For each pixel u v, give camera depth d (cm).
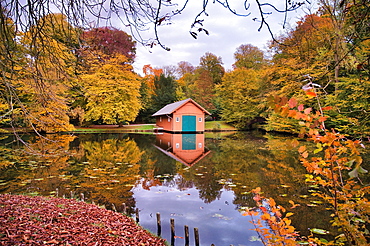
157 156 1288
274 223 236
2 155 1223
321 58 1272
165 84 3966
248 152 1384
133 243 395
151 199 640
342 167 215
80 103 2839
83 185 757
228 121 3328
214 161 1148
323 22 1052
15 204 483
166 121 3012
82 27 292
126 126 3284
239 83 2981
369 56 223
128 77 2692
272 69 1856
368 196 550
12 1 274
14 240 338
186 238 426
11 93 297
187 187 743
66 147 1542
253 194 673
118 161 1149
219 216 534
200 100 3784
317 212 538
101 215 491
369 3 203
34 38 304
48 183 772
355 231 225
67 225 414
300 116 194
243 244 422
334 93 1082
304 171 920
